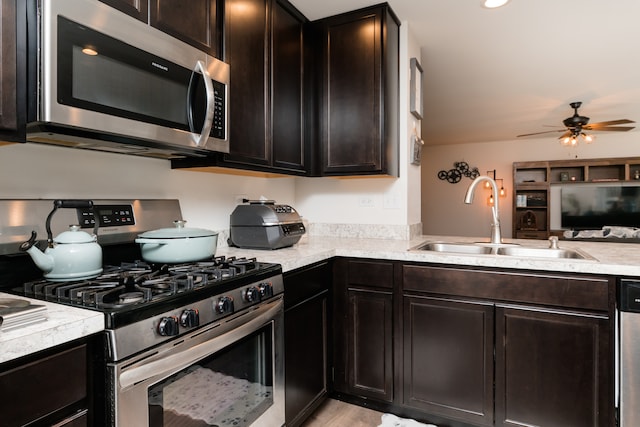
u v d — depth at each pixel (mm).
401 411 1979
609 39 2748
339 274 2072
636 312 1489
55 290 1048
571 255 1930
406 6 2258
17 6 978
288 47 2160
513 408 1710
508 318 1709
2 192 1232
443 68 3377
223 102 1599
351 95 2275
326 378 2035
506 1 2105
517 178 6984
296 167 2221
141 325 953
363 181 2605
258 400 1436
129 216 1587
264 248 1984
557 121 5562
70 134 1127
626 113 5113
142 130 1242
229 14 1698
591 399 1579
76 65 1051
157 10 1333
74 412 849
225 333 1224
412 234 2545
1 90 943
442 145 7656
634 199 6211
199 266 1426
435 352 1858
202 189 2041
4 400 718
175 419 1063
